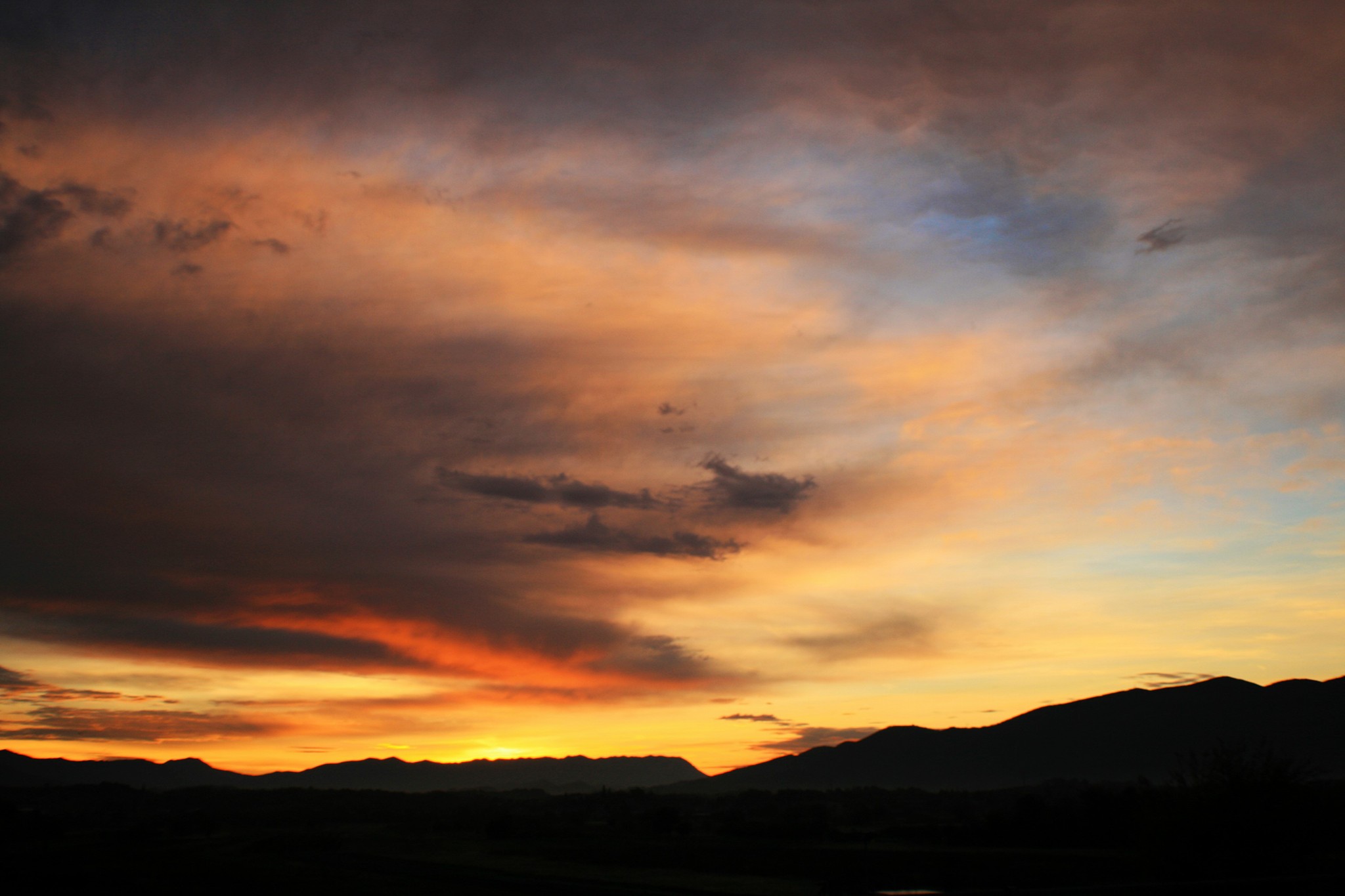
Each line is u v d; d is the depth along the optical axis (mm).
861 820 149750
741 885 54875
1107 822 78938
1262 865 32531
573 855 81500
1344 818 34281
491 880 58781
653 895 48781
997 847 79000
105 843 107688
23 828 120625
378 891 51062
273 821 161500
